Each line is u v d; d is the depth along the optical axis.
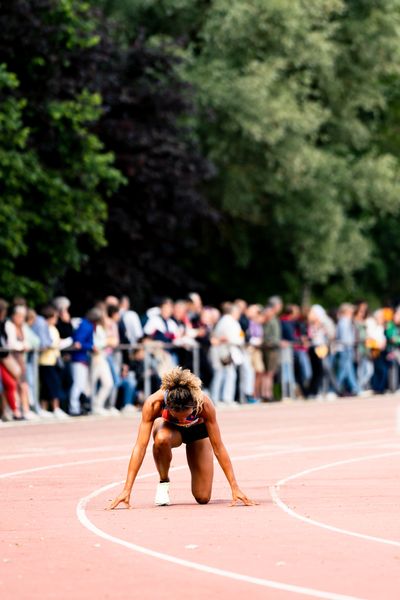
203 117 79.38
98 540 22.42
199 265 89.62
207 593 18.02
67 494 28.92
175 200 73.94
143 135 71.31
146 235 74.38
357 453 38.88
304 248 85.62
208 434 26.98
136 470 26.59
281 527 23.97
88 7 65.38
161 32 82.69
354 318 68.00
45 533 23.22
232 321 59.12
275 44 81.12
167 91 73.19
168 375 26.67
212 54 81.06
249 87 78.81
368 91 89.25
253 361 61.88
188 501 27.70
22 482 31.25
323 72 84.19
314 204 84.75
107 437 43.75
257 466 35.12
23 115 61.28
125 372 54.75
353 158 90.81
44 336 50.97
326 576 19.22
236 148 81.94
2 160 56.53
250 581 18.84
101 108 64.50
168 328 56.44
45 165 62.06
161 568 19.83
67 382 52.38
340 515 25.59
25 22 60.56
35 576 19.20
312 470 34.09
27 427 47.47
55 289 67.69
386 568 19.86
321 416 54.31
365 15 88.75
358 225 88.44
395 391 70.44
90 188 62.62
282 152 81.19
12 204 57.75
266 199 85.44
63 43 62.44
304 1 81.19
